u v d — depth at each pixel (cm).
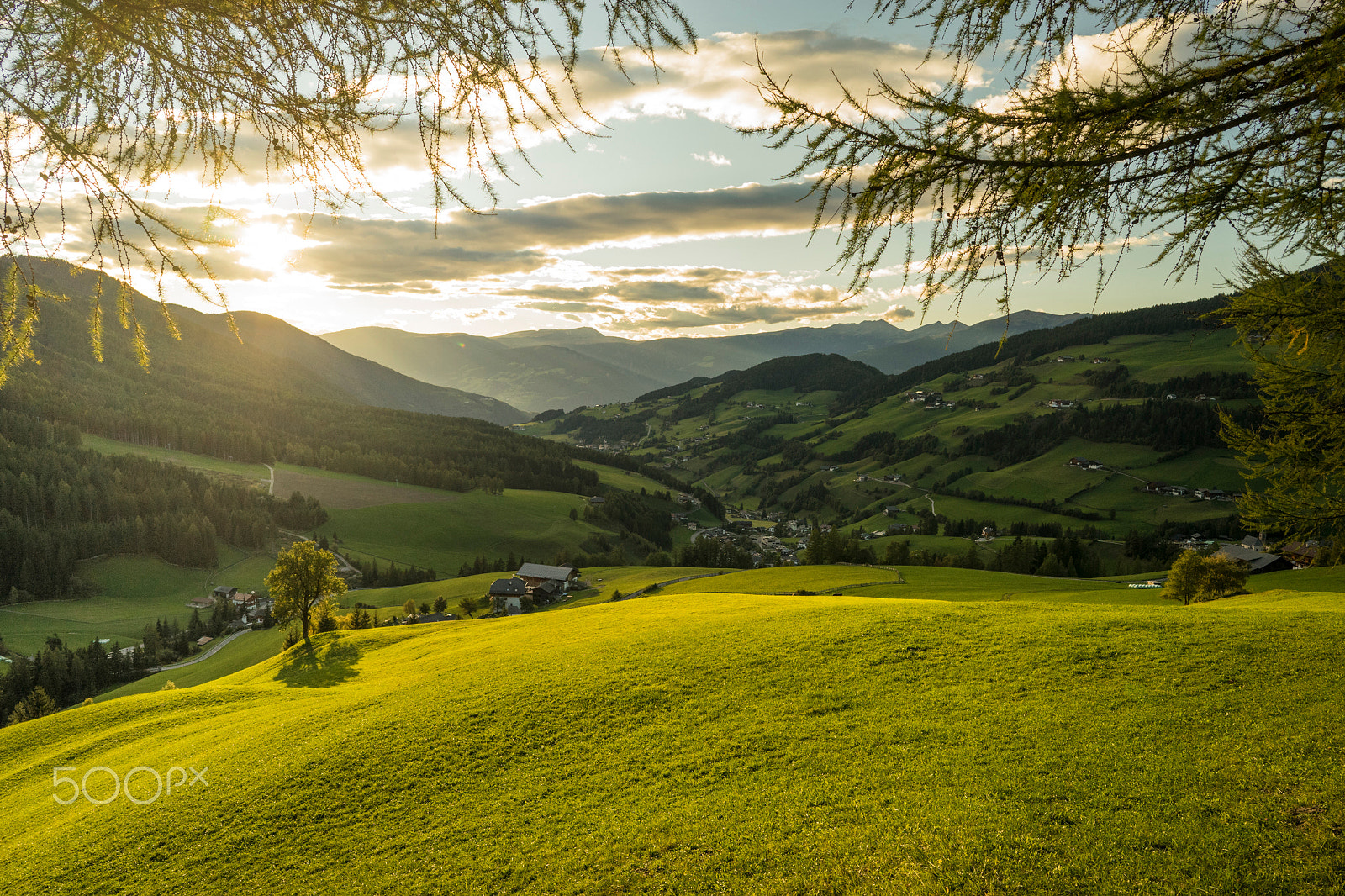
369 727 2483
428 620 9544
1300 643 1988
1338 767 1275
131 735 3284
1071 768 1464
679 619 3769
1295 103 443
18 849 2103
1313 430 1224
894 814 1393
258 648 10156
